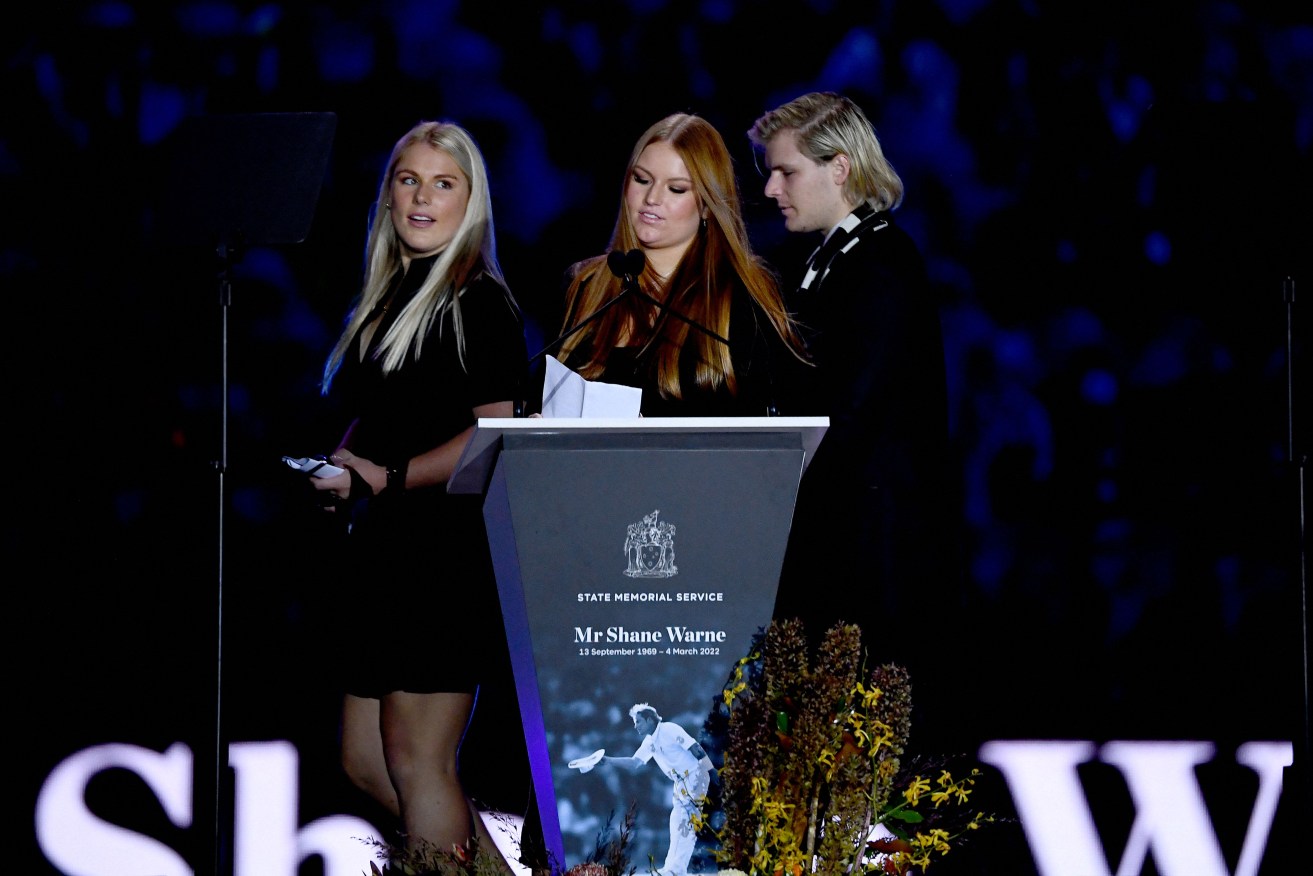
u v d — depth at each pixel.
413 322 13.66
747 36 17.02
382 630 13.09
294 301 16.80
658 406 14.64
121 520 16.64
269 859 16.03
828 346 15.26
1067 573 16.80
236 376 16.73
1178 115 15.58
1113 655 16.72
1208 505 16.75
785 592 15.20
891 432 15.17
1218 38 17.19
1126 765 16.55
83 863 16.17
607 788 8.90
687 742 8.89
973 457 16.91
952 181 16.98
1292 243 15.52
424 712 12.98
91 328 16.83
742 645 8.91
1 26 16.89
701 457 8.84
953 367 16.97
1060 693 16.67
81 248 16.91
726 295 15.02
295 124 12.80
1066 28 17.12
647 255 15.23
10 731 16.30
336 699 16.22
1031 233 16.95
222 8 17.05
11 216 16.89
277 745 16.20
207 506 16.62
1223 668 16.64
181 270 16.84
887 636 15.10
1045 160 16.92
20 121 16.92
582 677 8.88
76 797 16.25
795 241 16.20
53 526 16.61
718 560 8.90
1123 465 16.84
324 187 16.84
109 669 16.41
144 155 16.95
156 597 16.52
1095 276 16.89
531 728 9.35
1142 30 17.16
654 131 15.42
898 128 16.98
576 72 16.91
